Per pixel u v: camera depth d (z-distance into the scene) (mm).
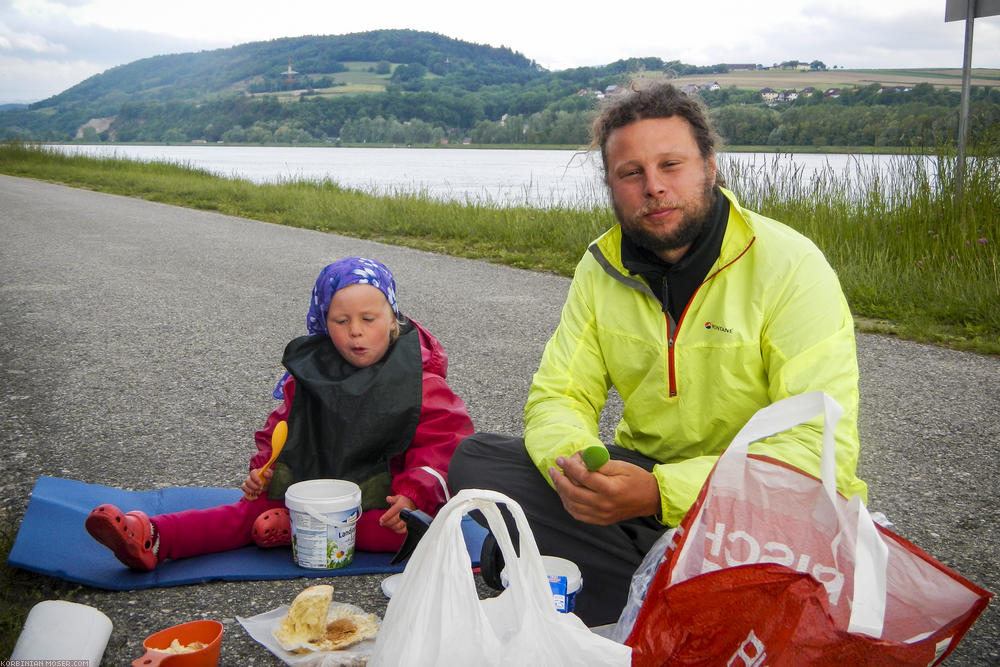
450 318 6883
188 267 9391
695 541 1703
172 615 2453
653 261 2361
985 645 2350
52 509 2982
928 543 3010
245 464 3672
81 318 6637
